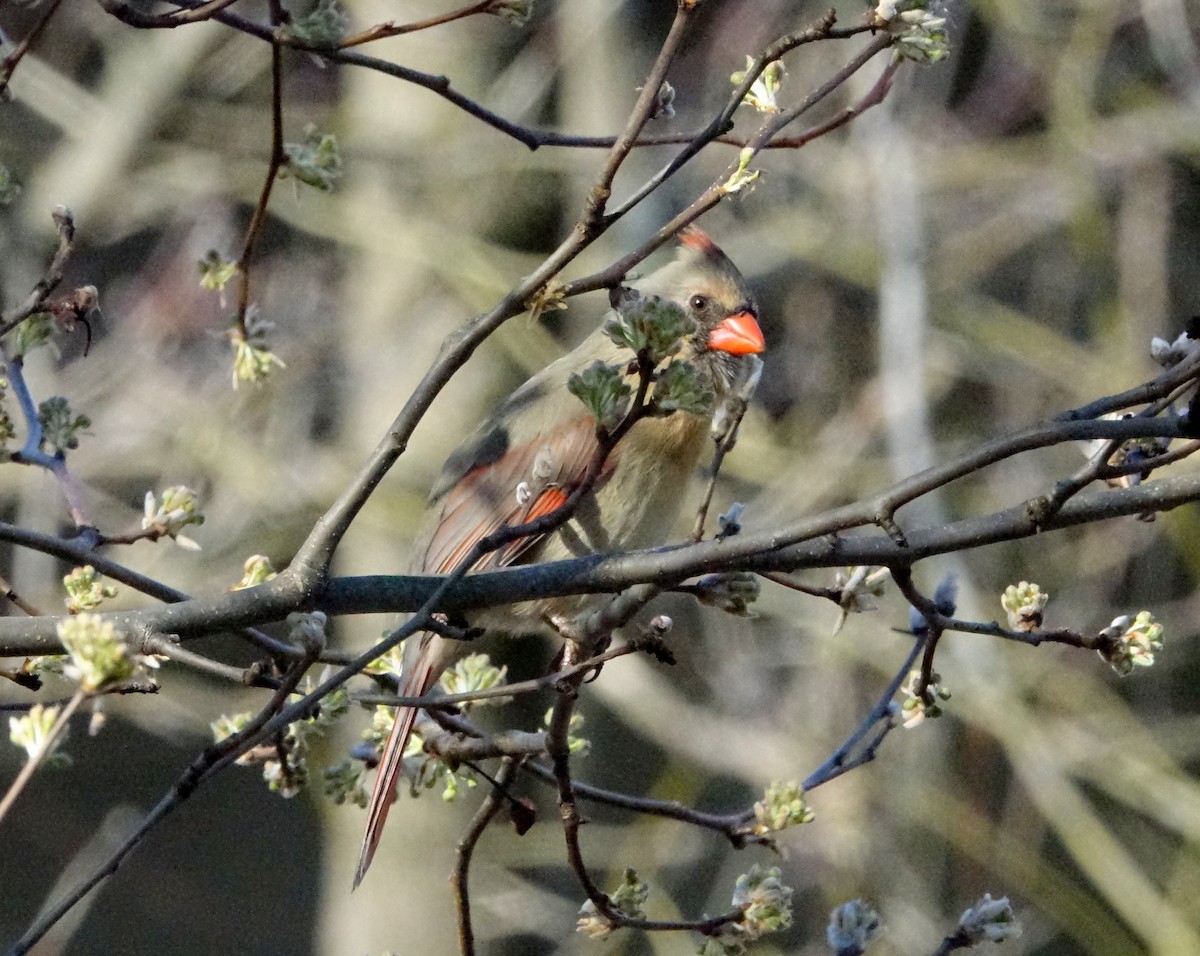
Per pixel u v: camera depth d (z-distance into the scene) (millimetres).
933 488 4391
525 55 12133
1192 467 11258
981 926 4801
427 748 5312
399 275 12141
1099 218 12703
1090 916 11750
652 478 6480
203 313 12531
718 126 4410
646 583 4578
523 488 5359
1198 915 11719
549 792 12219
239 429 12445
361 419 11992
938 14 5609
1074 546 12727
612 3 12273
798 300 13242
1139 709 13055
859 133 12773
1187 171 13273
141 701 11914
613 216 4371
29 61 12555
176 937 16188
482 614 6156
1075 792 11617
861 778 12141
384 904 11336
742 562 4605
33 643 4609
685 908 13453
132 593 11633
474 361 11859
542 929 11523
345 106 12516
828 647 12023
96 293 4695
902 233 12461
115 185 12523
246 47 12836
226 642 14148
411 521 11531
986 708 11711
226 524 12148
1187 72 12688
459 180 12117
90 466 12234
